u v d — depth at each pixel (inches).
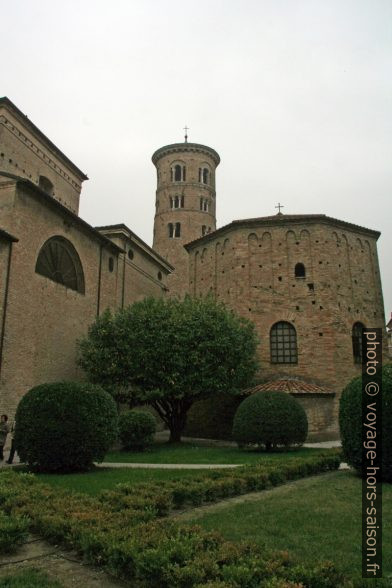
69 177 1401.3
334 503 396.8
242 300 1165.7
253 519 346.6
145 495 372.8
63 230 997.8
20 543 287.4
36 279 892.0
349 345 1112.2
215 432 1096.2
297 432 786.2
